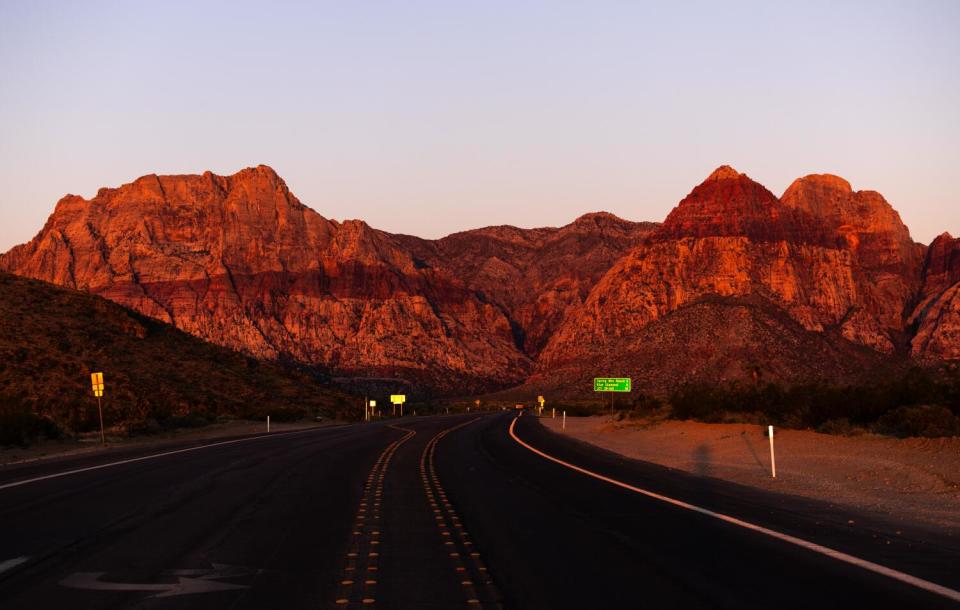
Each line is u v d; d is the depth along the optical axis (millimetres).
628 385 82438
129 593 9344
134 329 84812
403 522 14570
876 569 10180
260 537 13047
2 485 20719
